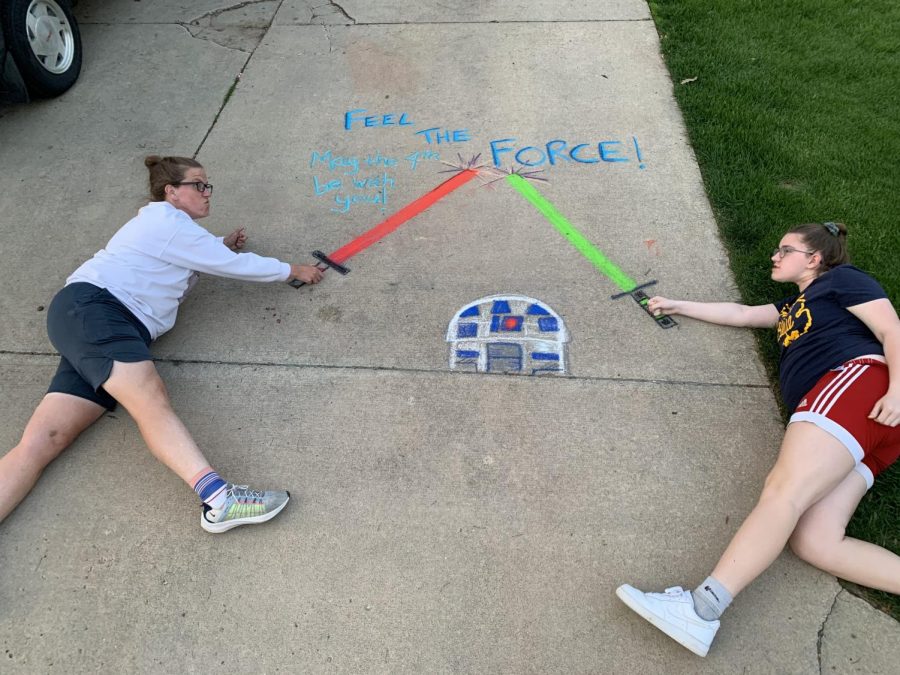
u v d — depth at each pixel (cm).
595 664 194
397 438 248
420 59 445
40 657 200
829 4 484
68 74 430
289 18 490
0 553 222
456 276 307
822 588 205
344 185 357
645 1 489
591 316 287
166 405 230
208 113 410
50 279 315
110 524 228
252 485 236
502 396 259
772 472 209
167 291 267
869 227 318
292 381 268
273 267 285
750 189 341
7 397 266
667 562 214
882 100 398
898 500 223
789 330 245
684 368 266
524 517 225
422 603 207
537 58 441
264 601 209
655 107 398
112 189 362
